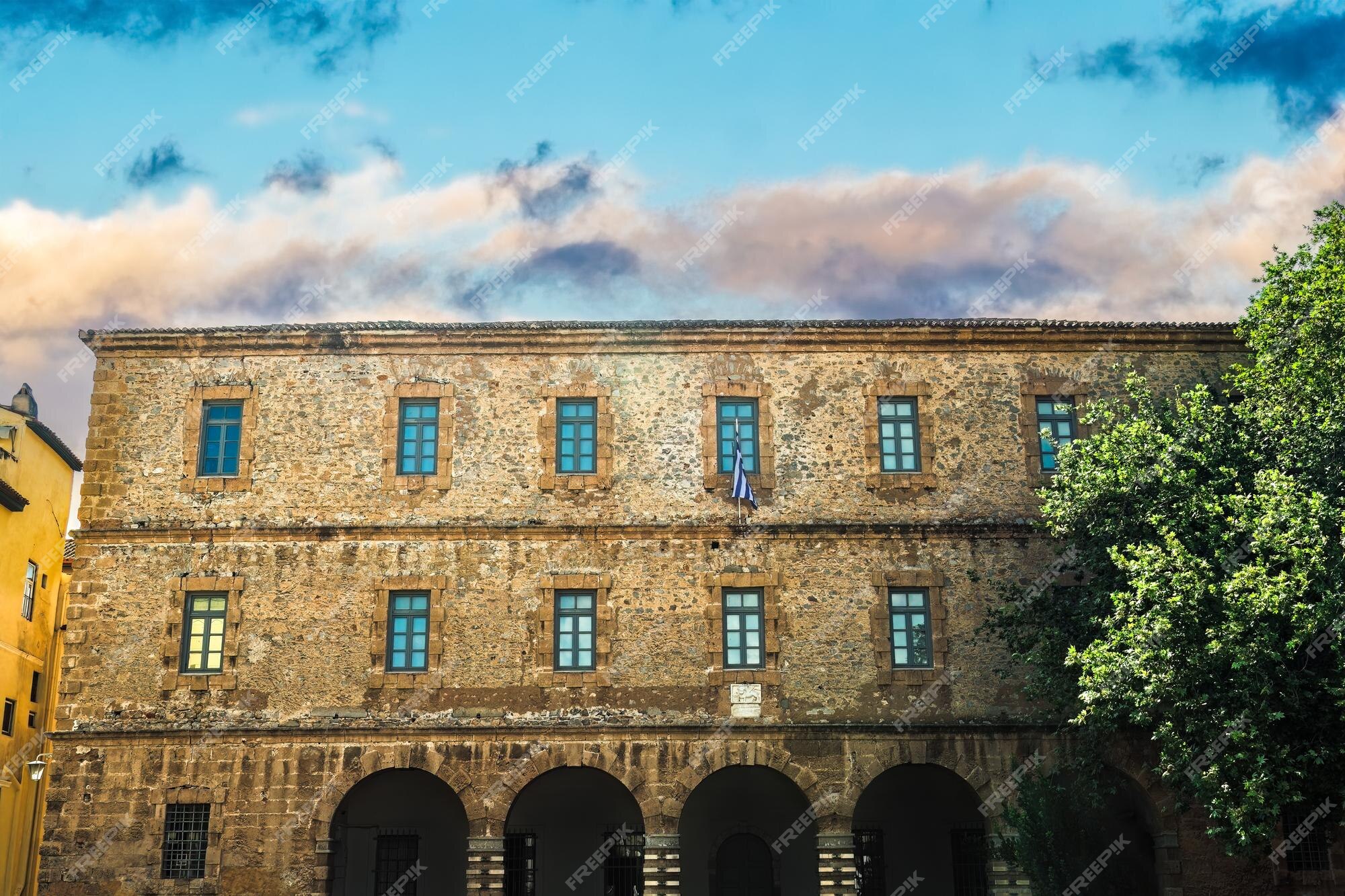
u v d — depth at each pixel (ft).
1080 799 102.06
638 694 108.78
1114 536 99.60
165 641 109.60
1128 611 95.76
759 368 116.06
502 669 109.09
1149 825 108.27
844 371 116.16
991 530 112.68
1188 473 95.50
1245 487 95.76
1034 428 115.44
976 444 115.03
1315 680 88.74
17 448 144.36
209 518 112.16
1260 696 87.35
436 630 109.70
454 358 115.75
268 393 114.83
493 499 112.68
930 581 111.75
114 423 114.32
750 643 110.63
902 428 115.75
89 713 108.47
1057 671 101.50
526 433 114.21
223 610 110.83
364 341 115.55
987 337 116.78
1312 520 85.40
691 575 111.34
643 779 107.04
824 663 109.81
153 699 108.58
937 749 108.17
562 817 121.39
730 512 112.78
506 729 107.34
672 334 115.75
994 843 106.52
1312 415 93.35
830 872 105.81
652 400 115.03
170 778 107.04
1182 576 87.92
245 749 107.45
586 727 107.34
